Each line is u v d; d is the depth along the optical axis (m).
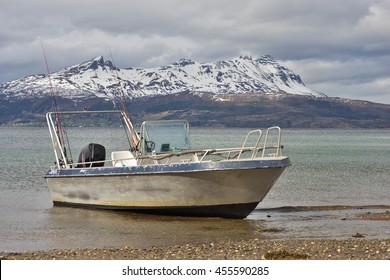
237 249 20.23
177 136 31.23
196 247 20.77
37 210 32.09
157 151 30.56
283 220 28.88
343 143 147.62
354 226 26.91
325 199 37.53
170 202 28.73
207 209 28.52
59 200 32.94
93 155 32.69
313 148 114.75
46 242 23.89
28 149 98.38
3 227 27.33
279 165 27.03
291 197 38.28
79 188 31.62
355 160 75.19
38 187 42.97
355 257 18.62
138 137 30.81
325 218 29.39
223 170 27.09
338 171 57.31
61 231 26.38
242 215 28.69
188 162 28.06
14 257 19.14
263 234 25.17
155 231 26.12
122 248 21.59
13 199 36.62
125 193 29.75
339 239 23.25
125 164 31.84
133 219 29.12
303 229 26.28
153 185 28.77
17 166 61.38
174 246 21.36
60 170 32.34
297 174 53.59
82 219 29.23
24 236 25.23
